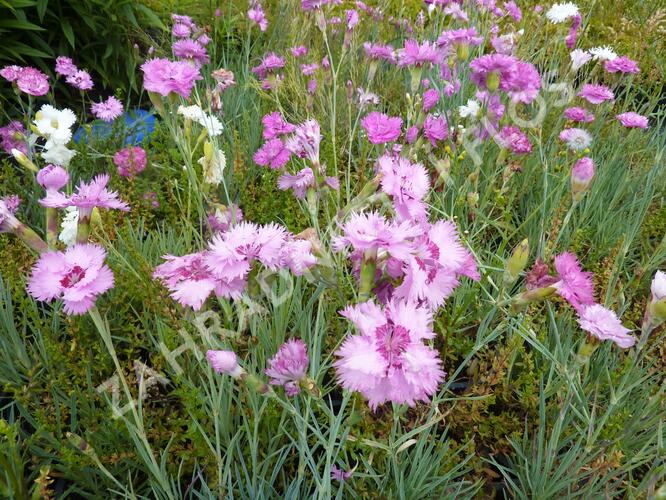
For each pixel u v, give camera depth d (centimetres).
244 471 31
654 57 85
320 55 85
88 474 34
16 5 71
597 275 51
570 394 31
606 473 34
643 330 29
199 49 56
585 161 36
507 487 35
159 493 33
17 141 58
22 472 30
